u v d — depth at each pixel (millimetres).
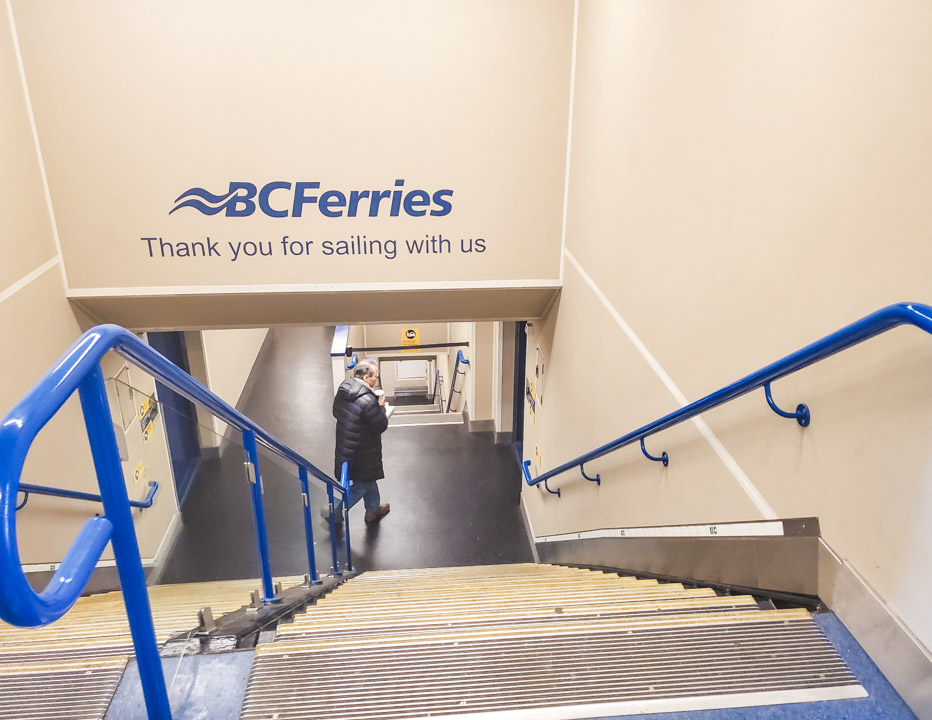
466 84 4156
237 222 4324
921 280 1334
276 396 8812
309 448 7602
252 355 9555
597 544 3727
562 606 2174
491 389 7516
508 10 4031
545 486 5285
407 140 4242
